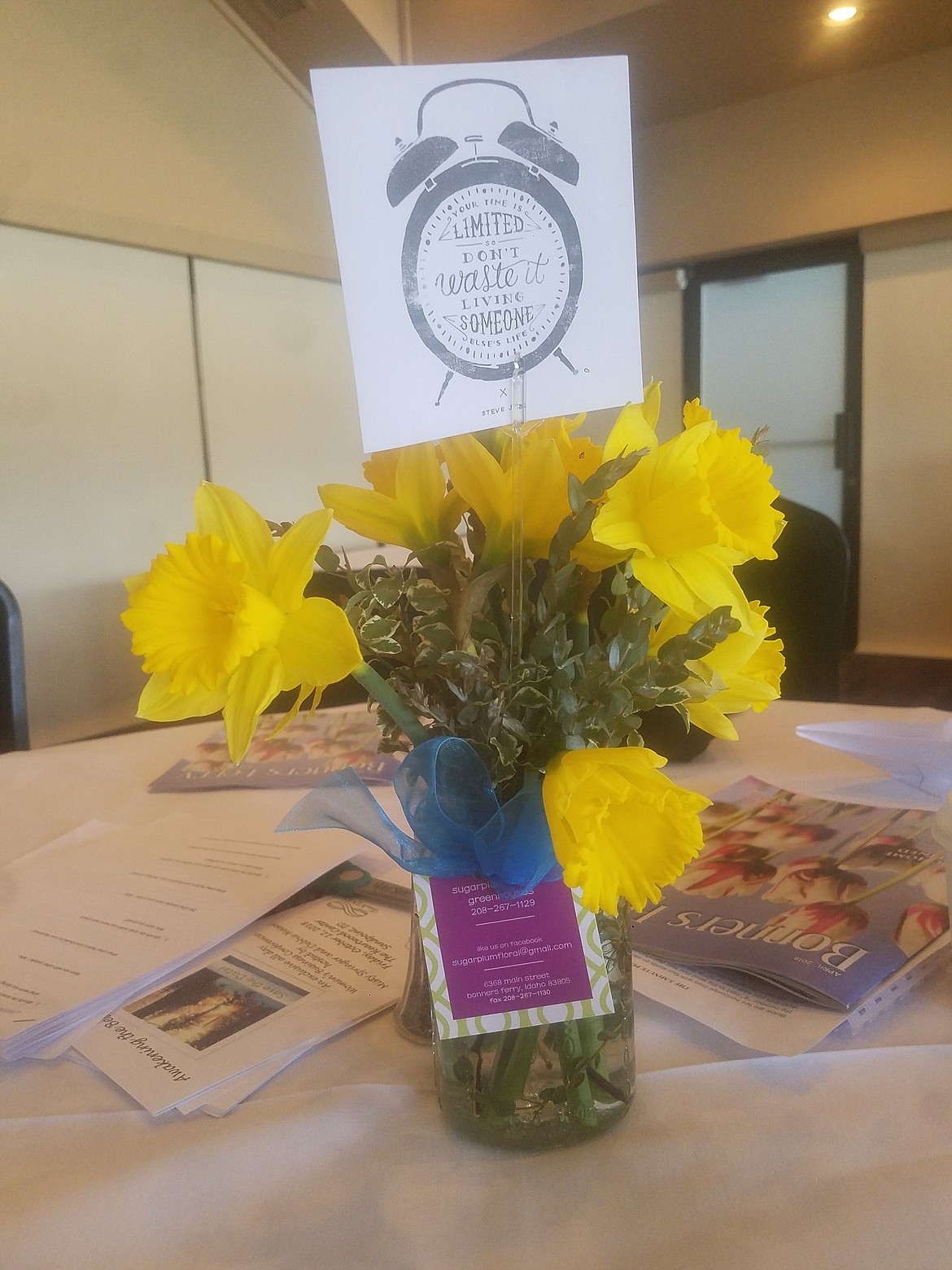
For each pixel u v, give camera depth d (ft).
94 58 9.93
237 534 1.23
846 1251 1.13
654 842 1.16
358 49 11.77
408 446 1.33
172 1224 1.23
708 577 1.24
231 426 12.25
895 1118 1.36
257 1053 1.59
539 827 1.28
